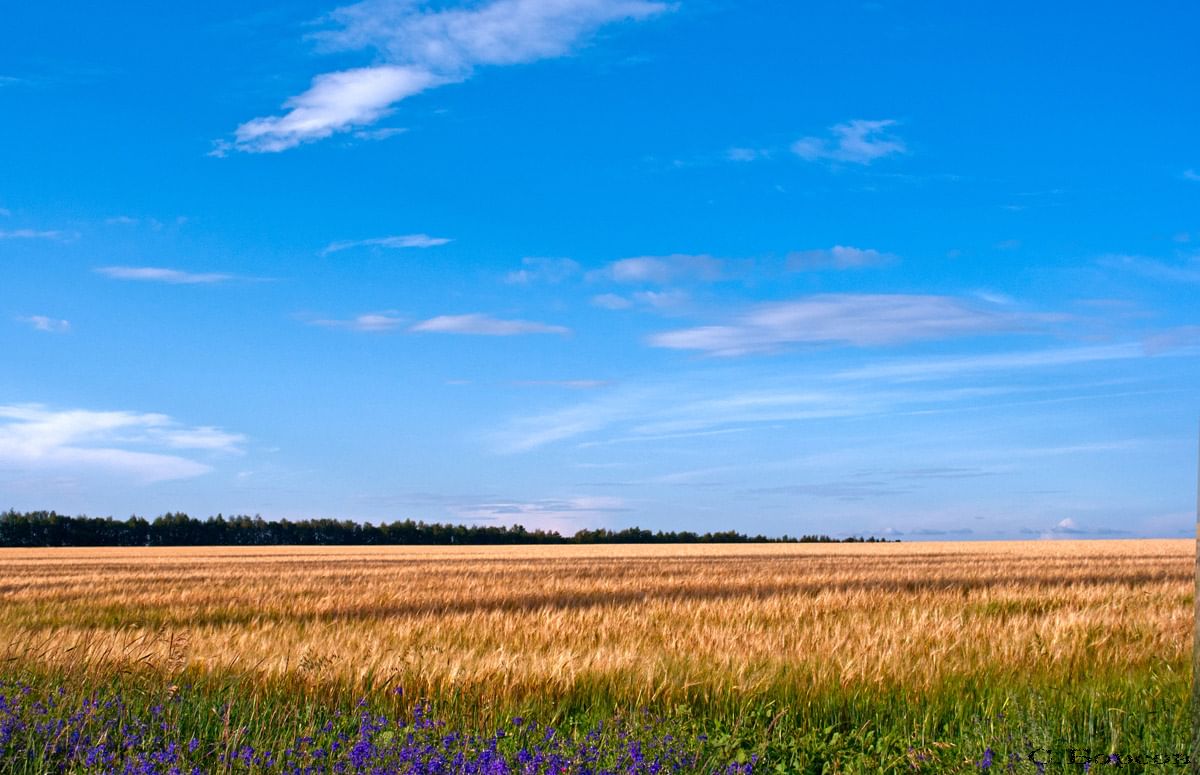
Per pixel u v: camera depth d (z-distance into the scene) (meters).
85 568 44.94
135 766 5.96
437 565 47.06
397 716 8.26
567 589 27.97
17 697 6.98
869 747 7.36
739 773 6.41
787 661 10.06
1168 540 110.25
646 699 8.80
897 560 50.41
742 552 74.12
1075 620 13.32
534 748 6.46
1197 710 5.76
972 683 9.27
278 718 7.74
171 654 9.60
